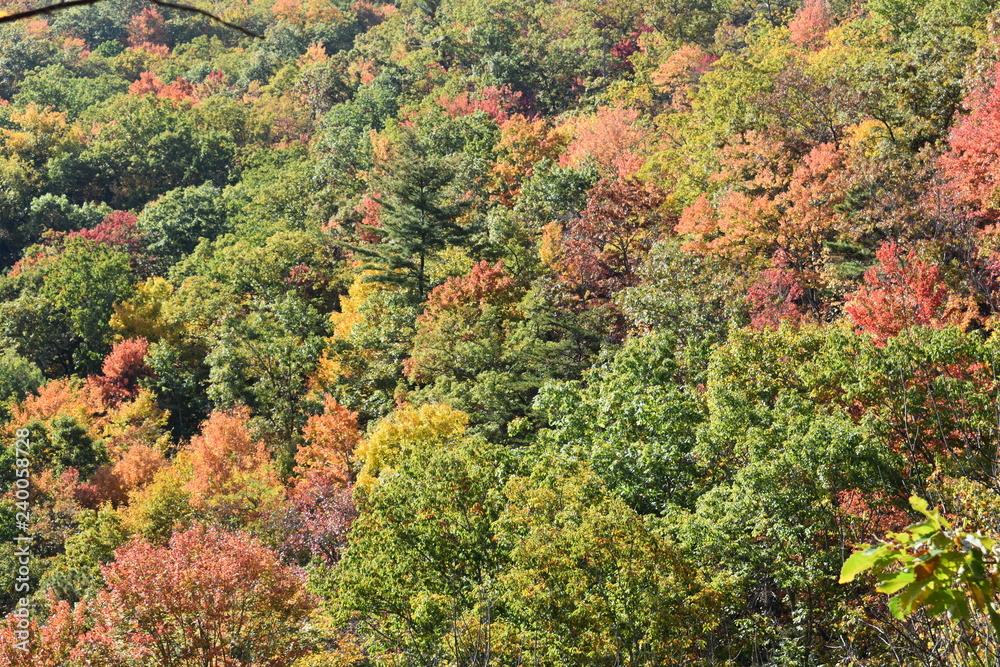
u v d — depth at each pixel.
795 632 25.30
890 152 54.28
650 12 171.75
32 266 119.81
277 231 117.81
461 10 196.25
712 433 30.95
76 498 63.31
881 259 39.22
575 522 26.77
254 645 30.69
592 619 24.14
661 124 102.62
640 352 40.22
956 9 77.69
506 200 108.25
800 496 25.61
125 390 94.12
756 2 164.62
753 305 49.97
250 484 54.41
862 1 128.62
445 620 27.22
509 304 72.31
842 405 32.12
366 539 31.95
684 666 23.92
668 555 24.83
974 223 45.44
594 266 67.25
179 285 119.50
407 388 71.31
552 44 173.50
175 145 174.75
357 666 33.41
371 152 133.00
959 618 4.55
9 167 158.88
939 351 28.61
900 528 26.06
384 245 88.88
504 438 54.91
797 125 65.12
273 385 79.88
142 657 29.61
